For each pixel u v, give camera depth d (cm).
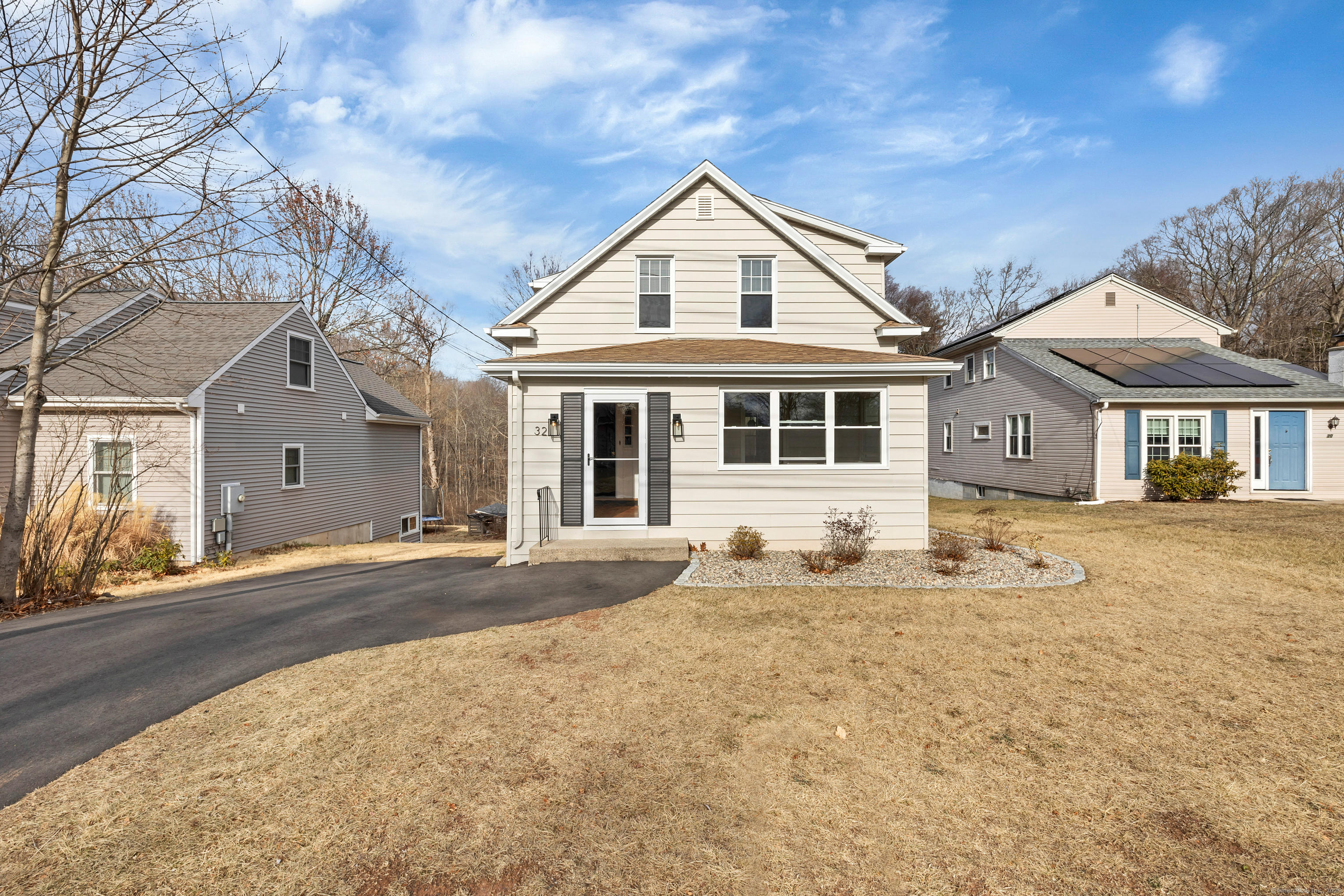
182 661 535
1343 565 852
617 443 1215
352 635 605
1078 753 367
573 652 543
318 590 831
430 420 2300
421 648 558
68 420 1205
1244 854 278
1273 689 455
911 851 281
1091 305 2175
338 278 2864
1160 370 1773
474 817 307
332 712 426
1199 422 1659
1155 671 491
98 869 272
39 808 317
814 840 289
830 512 980
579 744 380
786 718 413
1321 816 305
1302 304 3694
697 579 803
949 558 884
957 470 2484
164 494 1216
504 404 4447
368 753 370
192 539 1212
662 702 439
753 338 1159
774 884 260
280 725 408
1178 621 620
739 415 989
